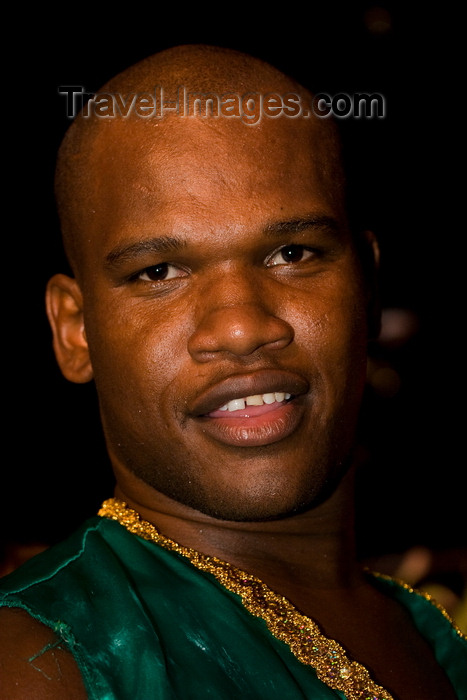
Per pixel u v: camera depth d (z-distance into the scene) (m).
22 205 7.70
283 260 2.19
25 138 7.52
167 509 2.25
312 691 2.01
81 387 7.91
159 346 2.10
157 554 2.14
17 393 7.80
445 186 9.32
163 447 2.14
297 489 2.13
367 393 9.49
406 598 2.66
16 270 7.81
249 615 2.10
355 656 2.23
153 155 2.13
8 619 1.82
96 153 2.26
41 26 7.17
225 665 1.93
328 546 2.38
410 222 9.55
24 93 7.38
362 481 9.33
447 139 9.05
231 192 2.10
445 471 9.41
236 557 2.24
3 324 7.82
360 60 8.34
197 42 7.57
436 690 2.32
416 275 9.69
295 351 2.13
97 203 2.23
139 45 7.45
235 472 2.11
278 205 2.12
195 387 2.07
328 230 2.20
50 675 1.75
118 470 2.34
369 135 9.03
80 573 1.97
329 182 2.27
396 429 9.47
